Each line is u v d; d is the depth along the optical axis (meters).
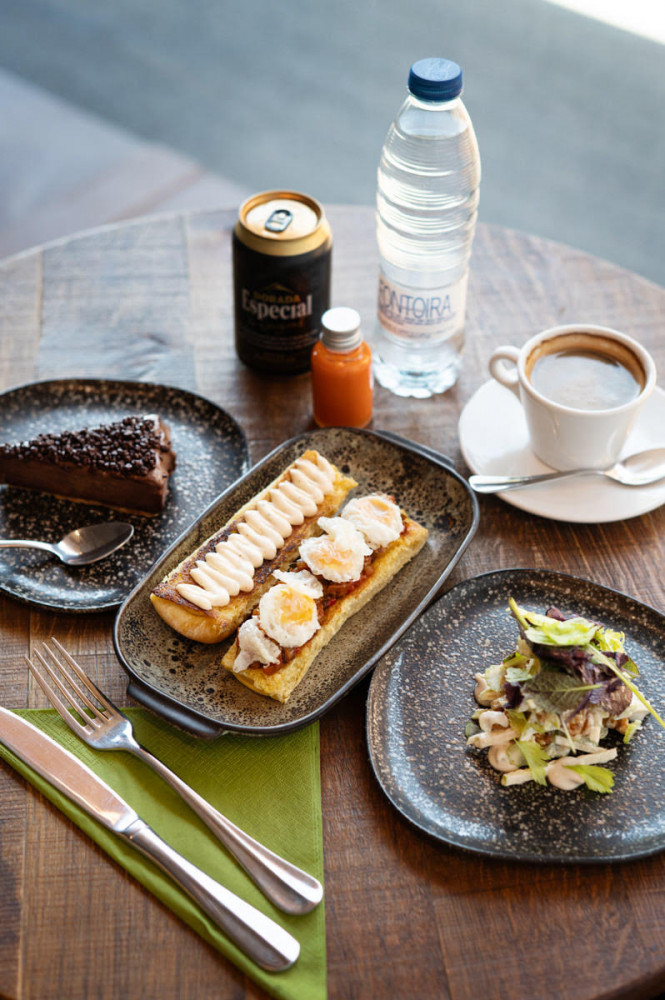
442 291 0.87
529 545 0.83
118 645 0.73
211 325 0.97
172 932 0.67
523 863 0.68
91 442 0.84
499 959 0.66
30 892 0.68
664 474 0.84
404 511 0.84
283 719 0.73
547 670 0.71
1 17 2.27
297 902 0.67
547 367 0.85
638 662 0.75
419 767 0.71
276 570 0.78
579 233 1.75
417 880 0.68
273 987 0.65
